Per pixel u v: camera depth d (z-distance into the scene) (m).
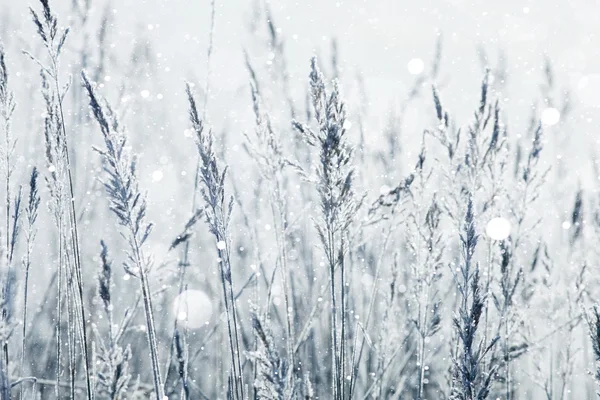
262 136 2.29
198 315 2.44
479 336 2.26
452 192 2.29
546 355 2.38
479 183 2.28
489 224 2.27
